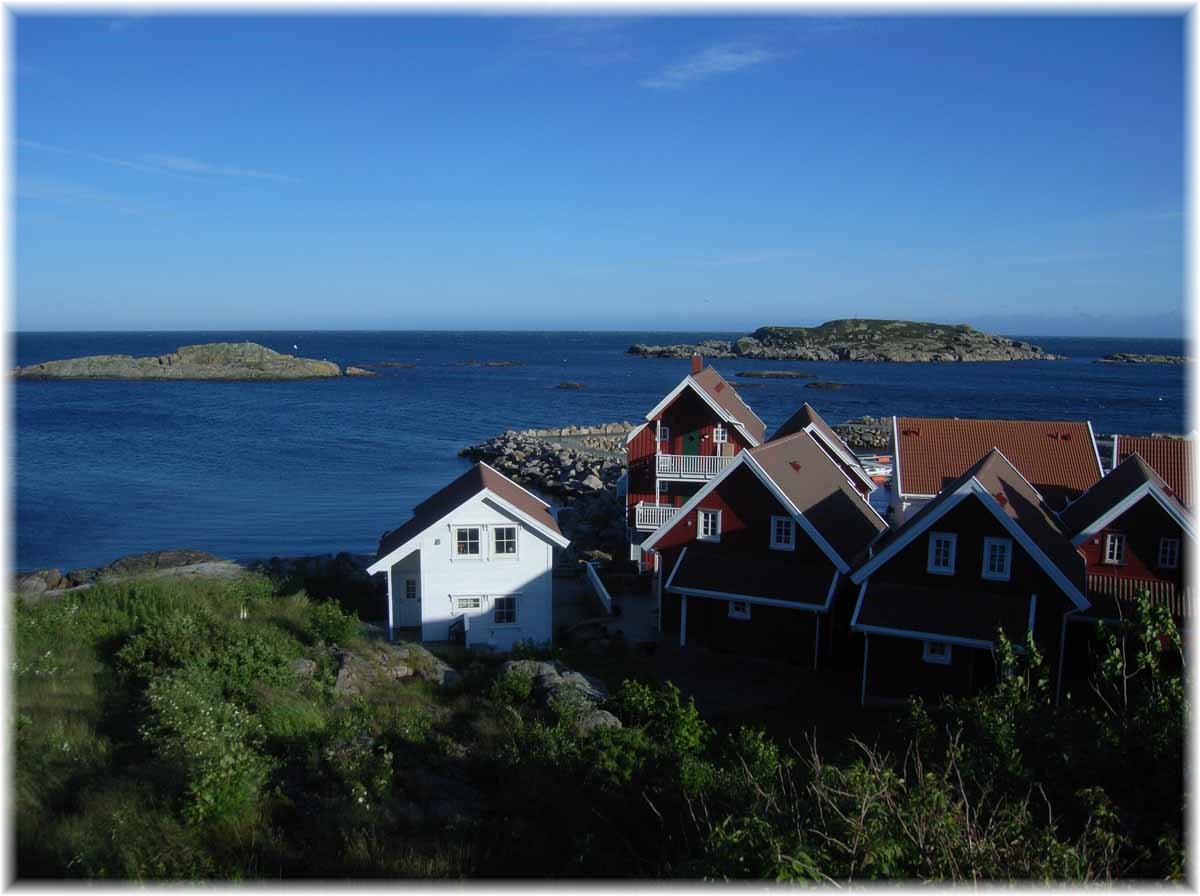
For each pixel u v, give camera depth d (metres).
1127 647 22.30
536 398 132.50
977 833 8.94
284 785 13.76
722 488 28.31
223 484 63.25
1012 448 35.50
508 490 29.20
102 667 19.30
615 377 179.12
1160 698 10.71
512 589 27.75
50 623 22.34
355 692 19.67
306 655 21.89
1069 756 10.78
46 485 61.56
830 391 142.00
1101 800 9.66
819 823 9.12
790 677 25.67
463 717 18.66
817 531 26.84
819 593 26.17
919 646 23.16
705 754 17.09
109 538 48.38
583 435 92.75
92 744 14.47
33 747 13.93
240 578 31.34
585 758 14.84
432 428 95.69
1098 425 100.75
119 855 10.68
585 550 40.78
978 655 22.73
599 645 27.36
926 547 24.16
